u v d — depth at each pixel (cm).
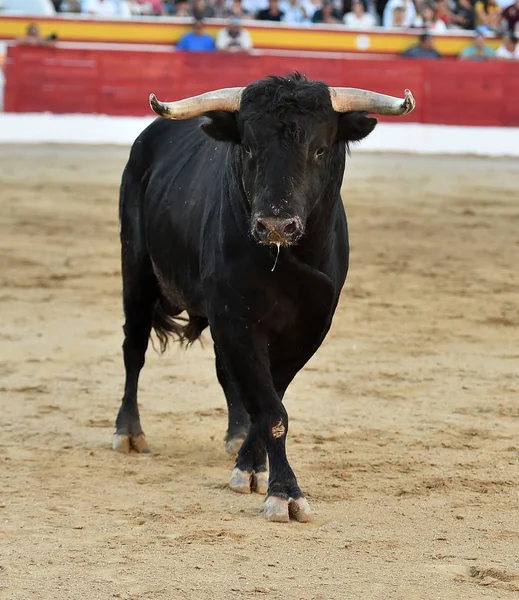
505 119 4800
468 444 1283
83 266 2420
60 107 4775
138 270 1306
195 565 890
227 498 1082
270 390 1041
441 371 1653
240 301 1032
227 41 5078
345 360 1708
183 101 1005
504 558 920
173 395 1511
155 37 5372
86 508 1041
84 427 1349
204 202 1126
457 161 4459
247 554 920
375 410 1435
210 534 967
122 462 1209
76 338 1828
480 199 3450
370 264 2470
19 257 2484
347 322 1966
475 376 1627
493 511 1052
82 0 5569
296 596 828
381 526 1002
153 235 1233
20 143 4628
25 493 1084
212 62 4784
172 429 1350
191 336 1298
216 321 1055
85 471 1169
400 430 1341
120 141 4744
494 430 1348
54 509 1038
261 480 1109
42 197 3297
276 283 1023
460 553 933
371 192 3534
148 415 1410
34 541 946
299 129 952
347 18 5472
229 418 1259
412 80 4803
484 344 1836
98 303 2092
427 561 911
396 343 1825
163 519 1010
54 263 2438
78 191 3431
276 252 1004
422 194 3522
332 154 998
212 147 1177
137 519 1011
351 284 2272
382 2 5562
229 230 1030
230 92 1014
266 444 1038
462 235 2838
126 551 923
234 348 1044
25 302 2083
